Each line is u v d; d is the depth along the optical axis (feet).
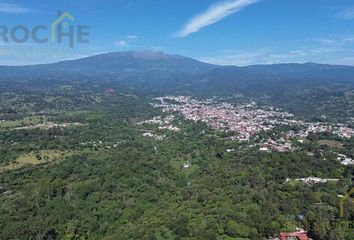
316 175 620.08
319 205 476.13
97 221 472.85
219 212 436.35
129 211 489.26
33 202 518.78
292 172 619.67
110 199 531.09
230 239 388.37
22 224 444.96
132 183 583.17
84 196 536.01
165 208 485.15
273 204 465.06
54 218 472.44
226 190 523.29
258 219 417.49
